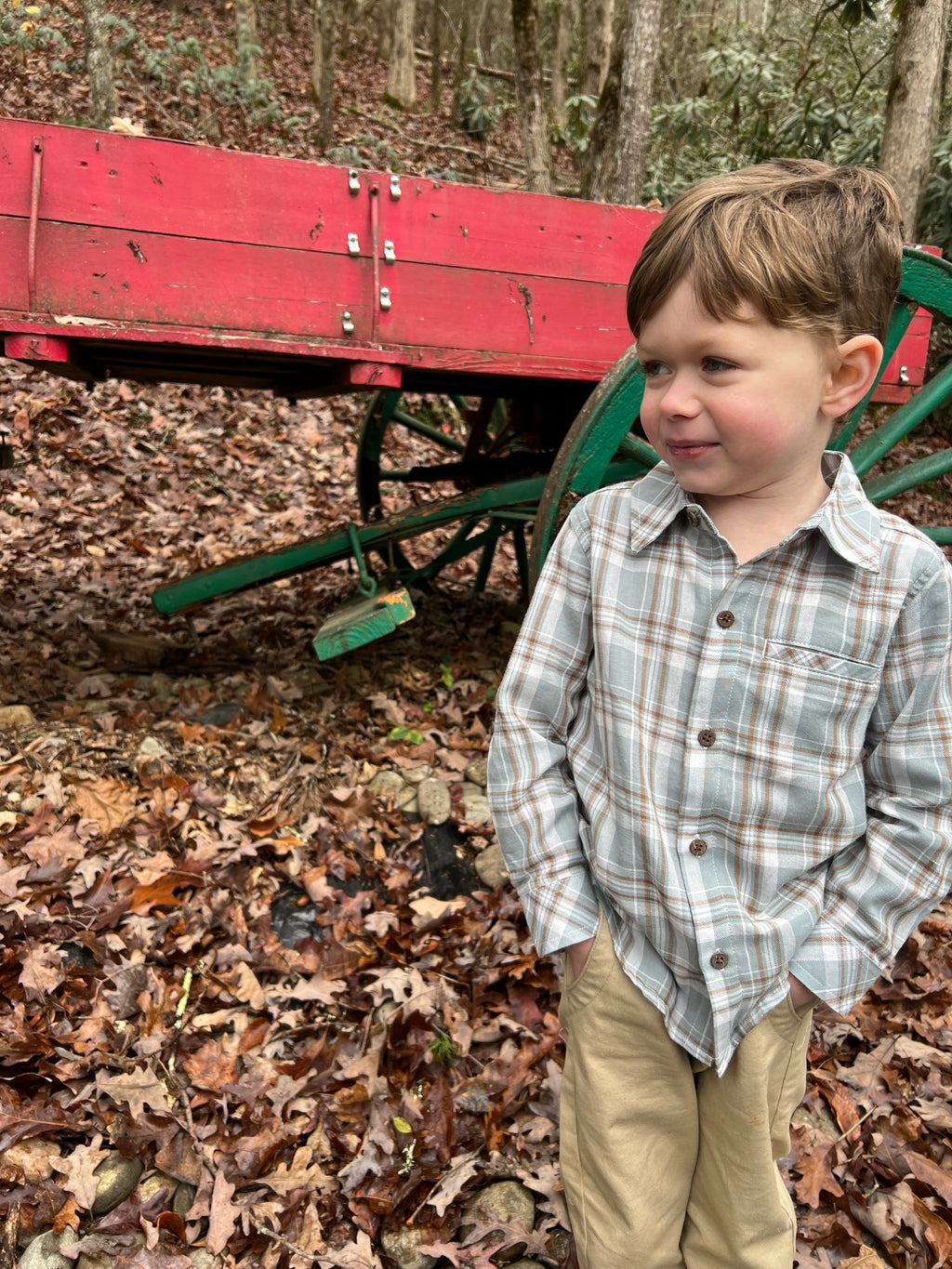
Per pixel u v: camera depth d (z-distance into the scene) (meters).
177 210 2.34
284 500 5.25
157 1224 1.58
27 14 9.24
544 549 2.49
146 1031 1.90
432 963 2.18
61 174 2.24
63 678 3.10
